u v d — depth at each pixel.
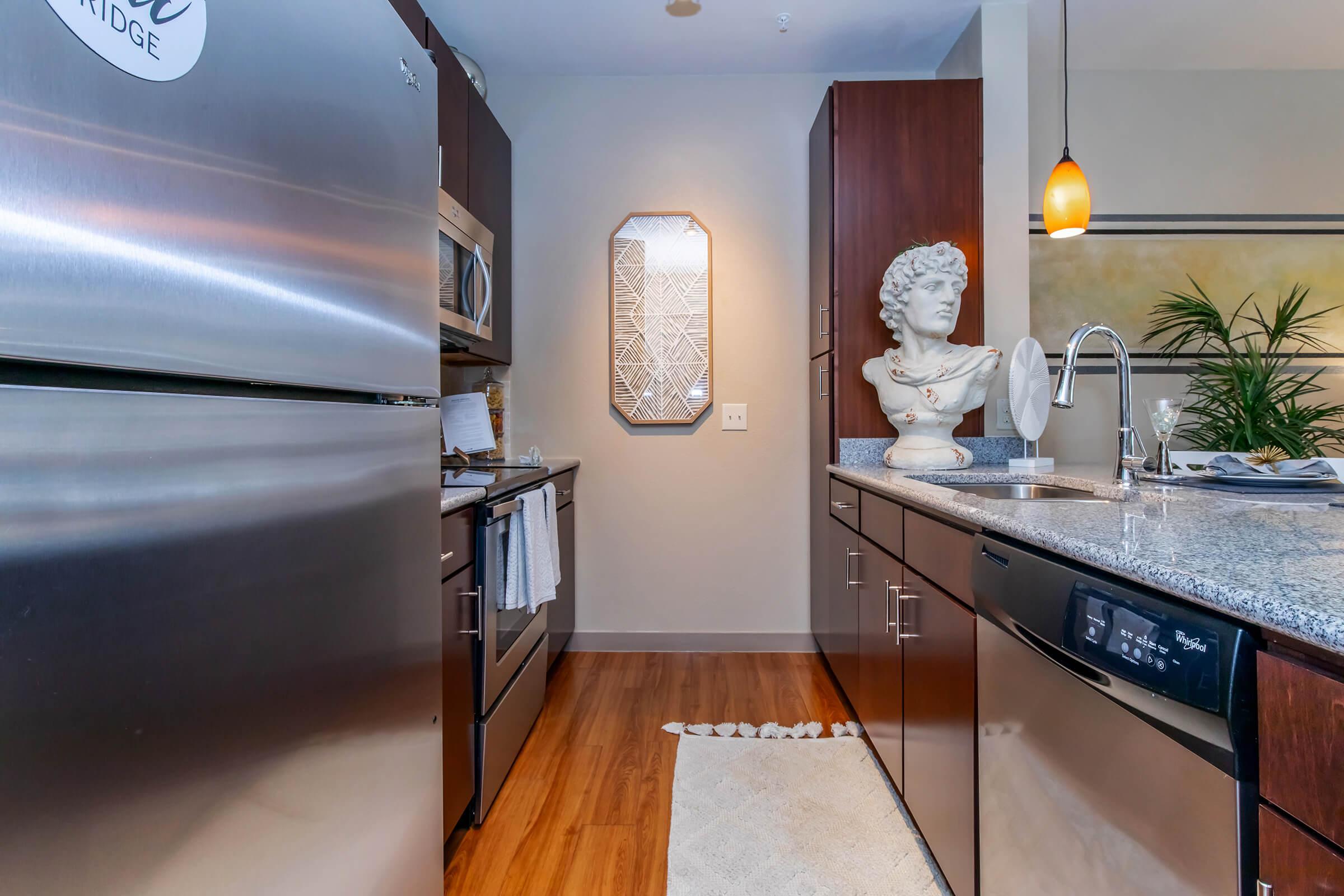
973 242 2.26
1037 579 0.84
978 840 1.09
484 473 1.95
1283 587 0.53
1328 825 0.46
